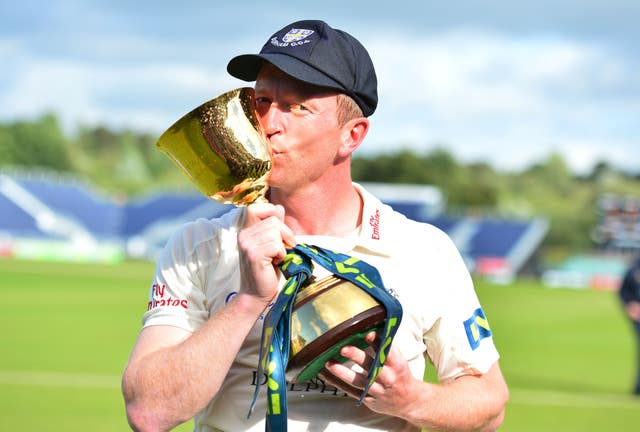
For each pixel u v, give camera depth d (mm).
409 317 2729
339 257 2504
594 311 24703
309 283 2477
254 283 2426
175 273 2727
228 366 2465
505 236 42938
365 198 2816
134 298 23672
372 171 69500
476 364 2787
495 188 69062
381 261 2746
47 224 45875
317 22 2654
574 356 15656
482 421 2729
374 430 2701
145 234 47375
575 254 47188
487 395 2750
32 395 9930
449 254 2865
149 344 2639
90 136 83500
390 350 2473
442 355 2805
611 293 33188
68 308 20828
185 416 2482
